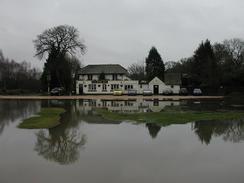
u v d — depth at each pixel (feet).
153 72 328.49
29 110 131.34
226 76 254.88
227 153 56.44
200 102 182.39
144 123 93.40
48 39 271.08
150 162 50.55
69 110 133.69
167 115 110.73
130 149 59.57
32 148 61.16
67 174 44.62
